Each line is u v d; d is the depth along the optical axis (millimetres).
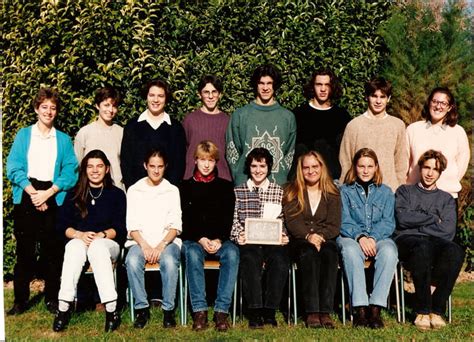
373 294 5523
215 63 6914
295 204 5762
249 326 5500
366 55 7082
